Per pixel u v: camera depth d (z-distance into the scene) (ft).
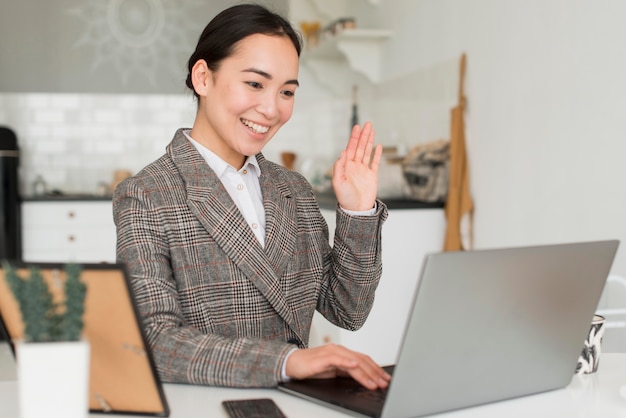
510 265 3.36
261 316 4.47
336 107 18.34
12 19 18.26
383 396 3.57
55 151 18.61
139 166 18.93
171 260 4.36
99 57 18.67
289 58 4.41
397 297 11.04
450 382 3.41
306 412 3.47
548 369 3.82
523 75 9.68
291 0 18.29
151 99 18.89
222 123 4.47
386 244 10.98
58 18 18.45
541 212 9.32
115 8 18.67
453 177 10.90
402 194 13.20
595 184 8.29
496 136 10.36
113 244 16.98
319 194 15.01
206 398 3.67
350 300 4.74
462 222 11.09
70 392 2.65
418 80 13.02
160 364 3.90
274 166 5.07
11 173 15.98
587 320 3.87
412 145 13.37
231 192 4.68
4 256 15.98
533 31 9.44
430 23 12.50
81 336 2.74
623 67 7.79
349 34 14.20
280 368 3.74
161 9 18.83
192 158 4.52
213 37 4.43
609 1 7.98
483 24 10.68
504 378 3.64
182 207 4.38
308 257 4.85
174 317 4.13
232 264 4.41
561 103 8.89
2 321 3.52
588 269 3.73
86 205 16.81
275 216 4.62
